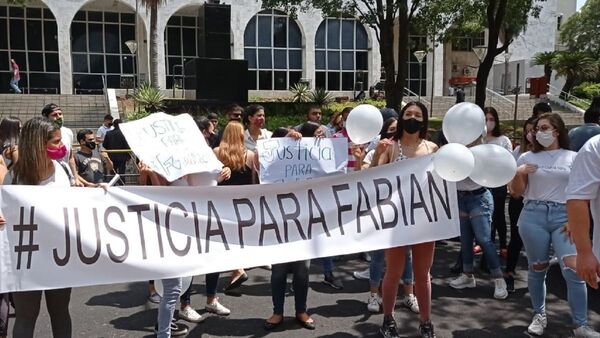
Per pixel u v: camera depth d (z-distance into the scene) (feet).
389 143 14.57
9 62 98.89
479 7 57.41
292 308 16.62
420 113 14.05
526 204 14.47
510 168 12.92
